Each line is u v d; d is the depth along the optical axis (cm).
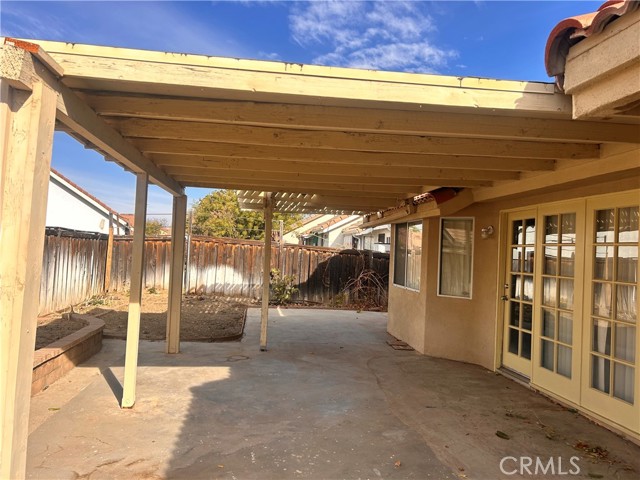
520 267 560
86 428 372
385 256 1353
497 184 529
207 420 399
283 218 2445
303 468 312
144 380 512
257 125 321
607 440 372
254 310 1123
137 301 427
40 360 455
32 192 203
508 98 262
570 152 360
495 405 456
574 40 225
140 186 434
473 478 304
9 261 197
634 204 383
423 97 258
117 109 282
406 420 411
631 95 194
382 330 913
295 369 585
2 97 192
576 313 449
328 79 254
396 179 535
